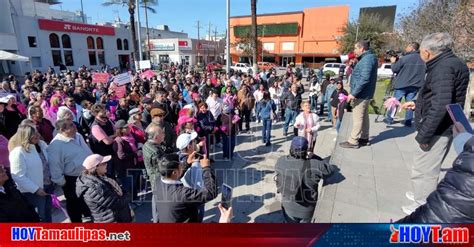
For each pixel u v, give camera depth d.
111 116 5.89
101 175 3.01
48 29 28.56
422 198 2.47
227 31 13.90
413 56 5.06
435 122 2.17
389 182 3.09
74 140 3.57
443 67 2.13
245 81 10.41
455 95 2.16
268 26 48.62
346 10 42.00
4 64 24.06
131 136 4.40
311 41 45.12
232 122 6.09
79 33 31.78
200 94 8.38
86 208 3.61
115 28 36.59
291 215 2.96
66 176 3.49
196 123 5.21
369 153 3.91
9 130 5.23
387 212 2.56
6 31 25.08
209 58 55.66
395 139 4.54
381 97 11.27
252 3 15.70
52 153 3.41
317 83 11.95
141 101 6.65
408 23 15.62
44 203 3.29
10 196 2.63
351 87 4.00
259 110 7.34
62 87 8.12
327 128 8.78
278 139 7.74
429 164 2.40
